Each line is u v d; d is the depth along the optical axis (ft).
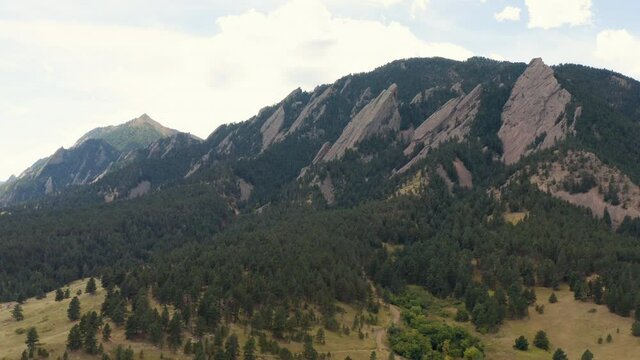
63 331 561.43
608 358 570.87
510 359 581.53
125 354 483.92
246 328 588.50
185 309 567.59
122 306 572.92
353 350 593.01
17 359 482.69
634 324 599.16
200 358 502.38
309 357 553.23
